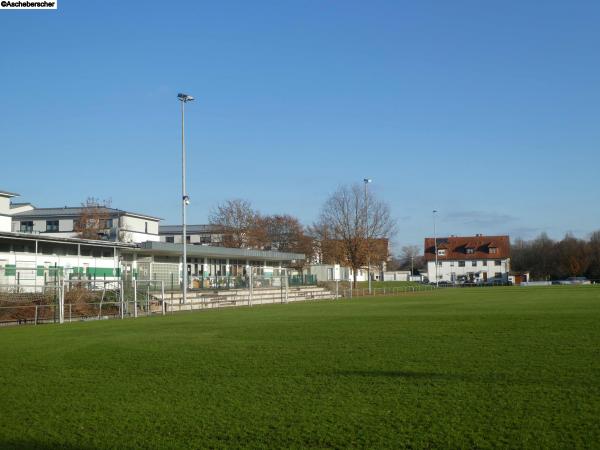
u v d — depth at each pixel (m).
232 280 57.31
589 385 10.63
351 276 106.75
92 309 35.41
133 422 9.01
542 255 133.38
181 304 43.16
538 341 16.80
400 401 9.85
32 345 19.17
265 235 104.50
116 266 49.44
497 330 20.12
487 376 11.70
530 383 10.93
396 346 16.47
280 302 54.97
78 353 16.80
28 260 41.28
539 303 37.84
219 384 11.68
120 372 13.36
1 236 38.72
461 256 139.38
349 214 84.25
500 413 8.91
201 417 9.20
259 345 17.61
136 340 19.94
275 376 12.37
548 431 7.99
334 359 14.40
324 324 24.61
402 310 33.59
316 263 106.25
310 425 8.59
